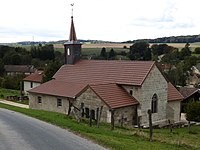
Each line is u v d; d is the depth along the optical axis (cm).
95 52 14812
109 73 4222
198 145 2059
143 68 3938
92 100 3612
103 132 2119
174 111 4472
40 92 4406
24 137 1803
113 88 3809
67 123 2345
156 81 3997
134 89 3809
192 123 4038
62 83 4500
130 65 4103
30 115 2930
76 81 4466
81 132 2008
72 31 5016
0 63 12438
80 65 4803
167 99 4241
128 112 3694
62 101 4100
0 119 2581
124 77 3978
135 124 3778
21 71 12406
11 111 3350
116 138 1888
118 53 14712
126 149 1573
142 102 3781
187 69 10569
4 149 1510
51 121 2484
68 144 1644
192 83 10181
